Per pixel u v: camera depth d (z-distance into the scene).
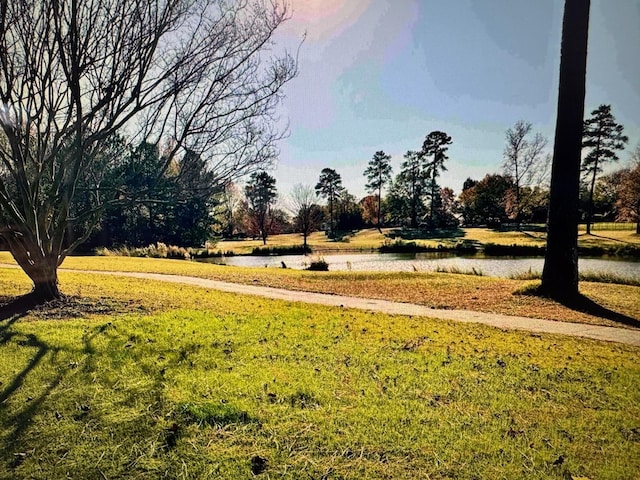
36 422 3.52
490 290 11.32
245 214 60.06
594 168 43.22
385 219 70.19
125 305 8.06
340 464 2.97
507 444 3.22
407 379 4.49
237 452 3.11
